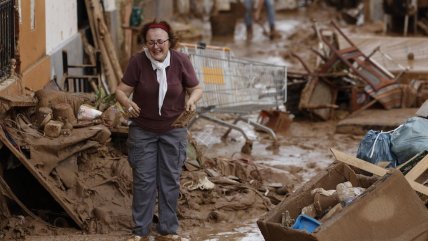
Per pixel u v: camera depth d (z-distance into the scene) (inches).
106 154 429.7
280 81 587.5
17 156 387.2
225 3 1298.0
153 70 375.6
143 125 380.8
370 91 669.9
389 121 629.3
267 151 592.1
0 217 394.3
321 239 318.7
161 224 394.6
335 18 1317.7
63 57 608.4
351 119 644.7
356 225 326.0
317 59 922.1
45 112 417.1
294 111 685.9
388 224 331.3
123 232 399.9
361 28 1186.0
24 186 415.8
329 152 591.5
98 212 402.9
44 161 398.6
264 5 1245.1
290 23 1282.0
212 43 1100.5
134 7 924.0
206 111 569.9
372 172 368.8
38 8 546.0
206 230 412.8
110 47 693.9
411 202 337.1
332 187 365.7
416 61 756.0
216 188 444.1
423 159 361.4
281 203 350.6
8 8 469.1
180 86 379.2
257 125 604.7
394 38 776.9
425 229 336.8
